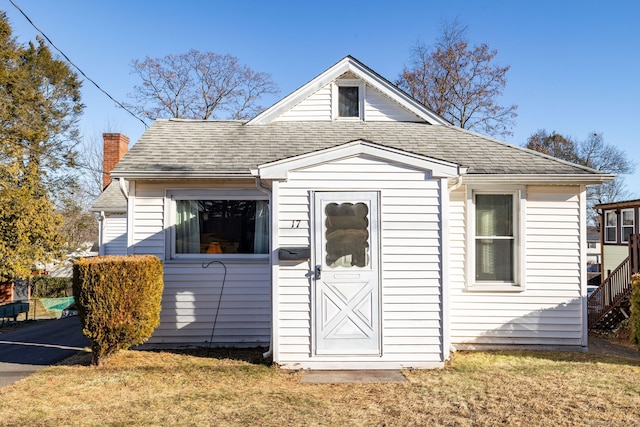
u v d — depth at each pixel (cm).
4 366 704
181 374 639
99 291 654
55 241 1791
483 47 2942
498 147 923
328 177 666
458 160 846
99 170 3231
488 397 541
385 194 666
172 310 815
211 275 821
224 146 913
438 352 661
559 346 821
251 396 545
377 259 662
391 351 657
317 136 960
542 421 468
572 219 827
